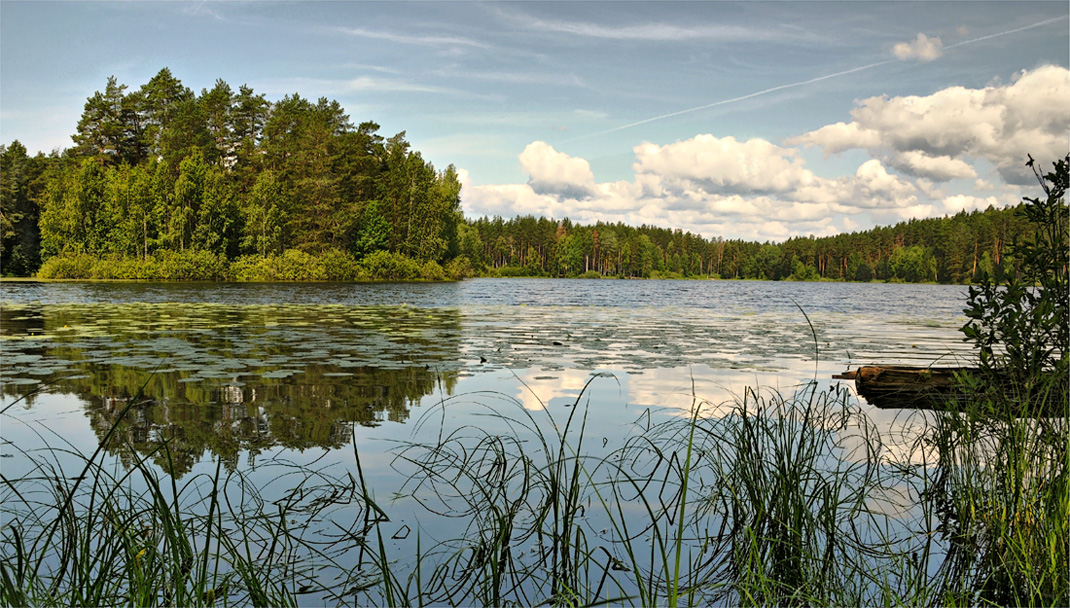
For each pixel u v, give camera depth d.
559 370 8.41
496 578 2.75
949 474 4.16
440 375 7.97
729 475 3.83
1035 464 3.54
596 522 3.59
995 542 3.29
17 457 4.58
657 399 6.57
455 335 12.74
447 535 3.38
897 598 2.73
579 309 22.67
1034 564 3.02
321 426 5.50
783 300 35.22
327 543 3.28
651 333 13.66
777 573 3.07
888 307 29.75
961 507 3.71
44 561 3.04
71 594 2.65
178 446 4.91
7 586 2.37
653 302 30.00
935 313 24.88
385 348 10.56
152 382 7.43
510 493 3.90
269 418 5.77
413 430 5.36
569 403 6.40
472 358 9.45
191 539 3.24
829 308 27.70
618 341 11.96
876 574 3.09
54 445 4.92
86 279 44.84
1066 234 3.78
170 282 43.59
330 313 18.53
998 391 3.93
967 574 3.12
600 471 4.33
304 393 6.86
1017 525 3.25
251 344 10.95
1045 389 3.64
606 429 5.37
